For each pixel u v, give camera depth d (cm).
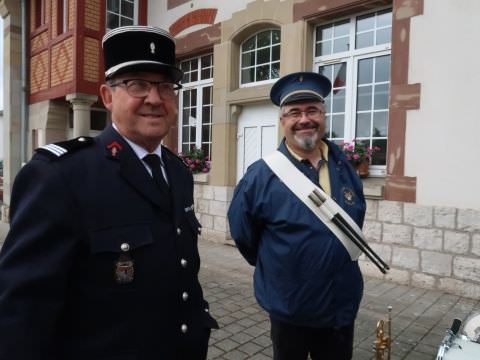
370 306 405
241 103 673
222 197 693
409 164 468
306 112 220
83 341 121
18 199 120
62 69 791
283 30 593
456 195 438
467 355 164
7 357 105
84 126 766
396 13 475
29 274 111
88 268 121
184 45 763
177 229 141
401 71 472
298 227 202
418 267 462
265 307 210
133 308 125
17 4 933
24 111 928
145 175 138
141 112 141
